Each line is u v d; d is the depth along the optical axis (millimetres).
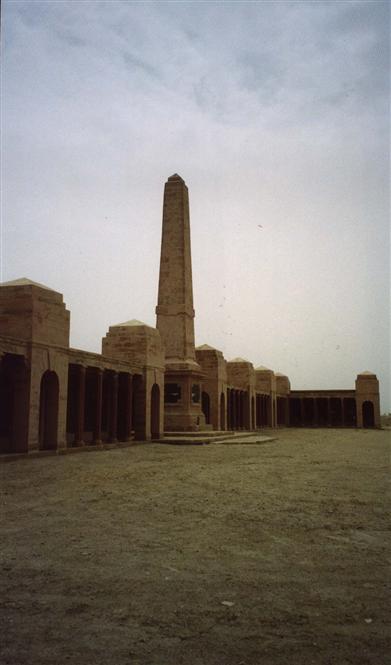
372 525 11688
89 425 39594
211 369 53062
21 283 26438
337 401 88812
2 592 7477
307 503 14172
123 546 9828
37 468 21094
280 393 85750
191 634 6164
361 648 5836
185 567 8625
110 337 39188
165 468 21578
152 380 39156
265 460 25406
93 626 6367
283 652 5734
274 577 8172
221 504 13945
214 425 52344
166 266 43750
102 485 16984
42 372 26328
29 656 5625
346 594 7473
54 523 11680
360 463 24562
